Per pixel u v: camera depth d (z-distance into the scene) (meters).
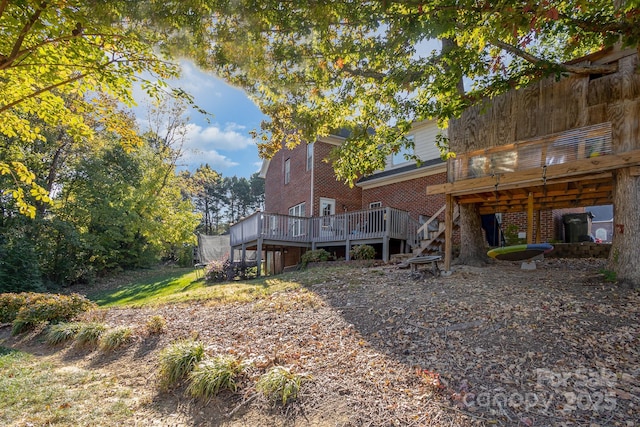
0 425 3.39
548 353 3.79
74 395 4.09
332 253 15.65
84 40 3.74
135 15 3.28
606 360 3.55
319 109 6.37
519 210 9.52
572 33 4.53
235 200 56.88
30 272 14.88
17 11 3.30
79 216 18.50
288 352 4.56
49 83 4.43
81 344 6.19
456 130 7.46
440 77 4.86
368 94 6.27
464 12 3.82
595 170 5.59
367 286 7.29
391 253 13.53
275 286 8.79
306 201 16.75
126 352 5.61
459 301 5.50
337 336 4.93
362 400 3.35
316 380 3.75
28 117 11.93
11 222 15.36
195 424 3.45
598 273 5.96
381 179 15.11
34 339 7.25
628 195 5.50
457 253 10.57
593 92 5.86
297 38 4.17
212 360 4.26
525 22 3.35
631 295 4.93
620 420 2.76
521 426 2.81
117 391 4.23
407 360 4.03
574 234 11.30
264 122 7.32
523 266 7.44
